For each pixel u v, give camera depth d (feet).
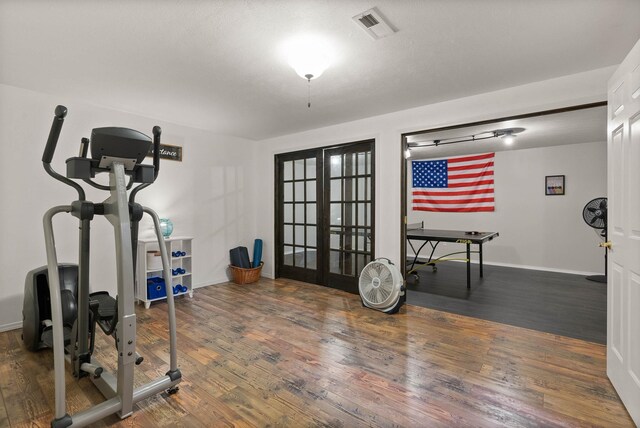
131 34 6.46
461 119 10.34
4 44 6.84
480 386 6.56
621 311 5.98
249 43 6.83
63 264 8.91
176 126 13.37
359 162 13.15
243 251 15.71
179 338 8.91
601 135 15.14
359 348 8.29
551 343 8.57
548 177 18.04
